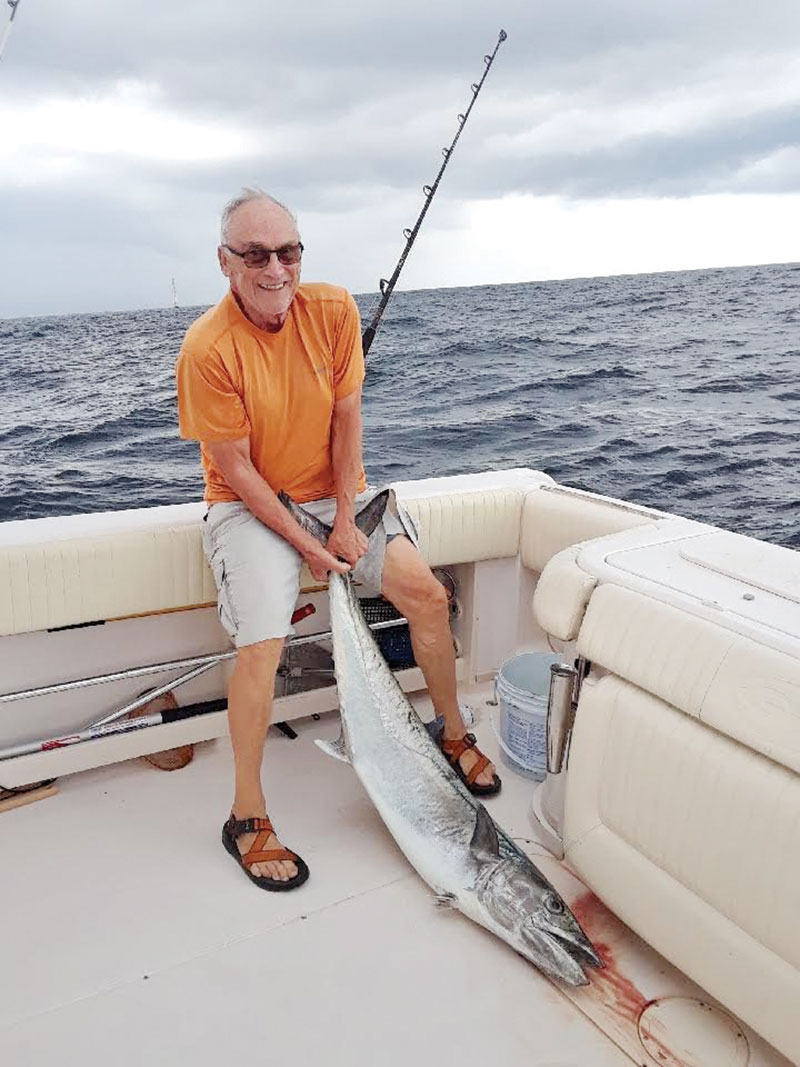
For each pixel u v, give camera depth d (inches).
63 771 94.5
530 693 95.0
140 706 99.7
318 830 89.2
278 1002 66.9
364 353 103.8
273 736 108.0
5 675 93.9
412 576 90.9
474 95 107.0
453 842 75.7
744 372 605.0
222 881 81.3
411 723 80.4
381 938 73.8
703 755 60.2
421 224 106.3
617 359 711.7
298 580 88.0
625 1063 61.4
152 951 72.2
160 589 94.5
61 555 88.5
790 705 55.0
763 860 56.0
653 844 65.0
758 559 73.4
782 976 55.7
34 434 478.3
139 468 387.2
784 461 347.6
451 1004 66.7
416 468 371.6
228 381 82.1
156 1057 61.9
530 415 487.8
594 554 77.9
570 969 66.6
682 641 63.4
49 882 81.0
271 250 77.1
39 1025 64.6
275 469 91.5
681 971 65.6
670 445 388.5
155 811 92.4
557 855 84.5
